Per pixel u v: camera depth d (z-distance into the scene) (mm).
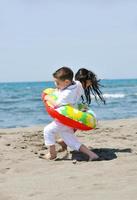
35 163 6684
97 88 7512
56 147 8039
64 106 6977
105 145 8227
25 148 8070
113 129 10609
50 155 7008
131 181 5152
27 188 5188
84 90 7496
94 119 7129
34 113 22875
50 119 19125
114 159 6777
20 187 5258
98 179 5402
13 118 20016
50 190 5027
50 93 7266
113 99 39000
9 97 48062
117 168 6012
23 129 11406
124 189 4773
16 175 5957
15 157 7168
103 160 6801
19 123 17547
